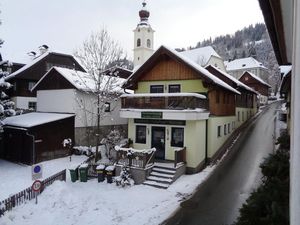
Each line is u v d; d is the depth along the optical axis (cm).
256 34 15338
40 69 3947
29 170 2175
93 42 2442
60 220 1290
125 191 1633
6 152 2608
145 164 1775
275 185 616
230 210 1307
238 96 3403
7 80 3797
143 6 7100
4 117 2453
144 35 7000
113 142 2316
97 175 1864
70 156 2377
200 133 2045
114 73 2662
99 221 1269
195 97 1922
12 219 1290
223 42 16525
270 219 473
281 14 453
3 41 2478
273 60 8975
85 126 2761
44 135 2394
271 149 2344
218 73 3047
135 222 1241
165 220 1246
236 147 2533
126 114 2119
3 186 1806
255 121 3878
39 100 3028
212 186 1644
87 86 2606
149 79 2398
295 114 203
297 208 192
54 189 1614
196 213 1298
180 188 1647
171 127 2034
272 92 8269
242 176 1773
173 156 2022
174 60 2298
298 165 196
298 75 201
